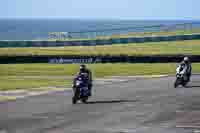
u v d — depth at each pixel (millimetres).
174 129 30891
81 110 40719
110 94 54562
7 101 49156
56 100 49531
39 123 33469
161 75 83250
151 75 83625
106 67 100062
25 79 79188
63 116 37000
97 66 102625
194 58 104062
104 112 39188
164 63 104938
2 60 108125
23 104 46031
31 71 93812
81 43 147500
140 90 58344
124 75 84188
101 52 131000
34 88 64125
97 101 47781
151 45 153125
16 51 132625
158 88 60406
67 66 104188
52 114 38250
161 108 41531
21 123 33500
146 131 30062
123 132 29672
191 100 47281
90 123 33406
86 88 46500
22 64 108375
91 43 149125
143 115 37406
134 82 70688
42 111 40250
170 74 85000
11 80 77312
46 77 82875
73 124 32969
